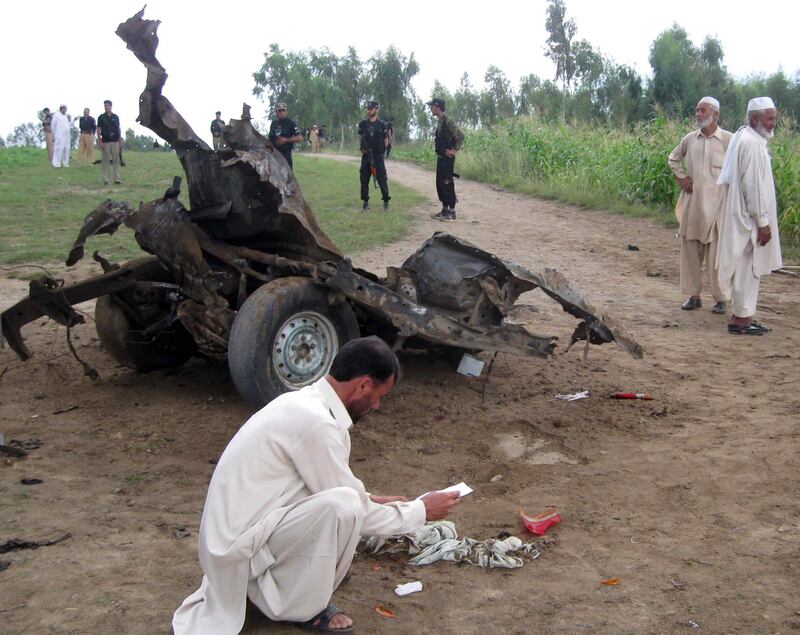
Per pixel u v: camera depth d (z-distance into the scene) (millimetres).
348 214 18203
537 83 61094
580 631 3855
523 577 4355
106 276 6980
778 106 42500
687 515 5059
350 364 3611
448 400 7129
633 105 42469
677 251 15000
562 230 17266
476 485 5613
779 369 8102
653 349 8852
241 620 3514
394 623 3914
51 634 3789
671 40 43312
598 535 4828
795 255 14742
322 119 65812
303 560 3537
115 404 7094
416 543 4652
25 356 7188
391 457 6051
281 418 3543
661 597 4141
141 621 3896
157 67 6375
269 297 6270
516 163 26156
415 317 6613
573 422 6691
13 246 14141
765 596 4133
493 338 7027
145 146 66688
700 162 10250
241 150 6480
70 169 27188
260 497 3520
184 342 7824
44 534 4797
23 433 6461
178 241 6660
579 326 7305
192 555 4555
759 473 5605
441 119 17578
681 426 6594
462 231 16719
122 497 5355
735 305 9477
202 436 6375
